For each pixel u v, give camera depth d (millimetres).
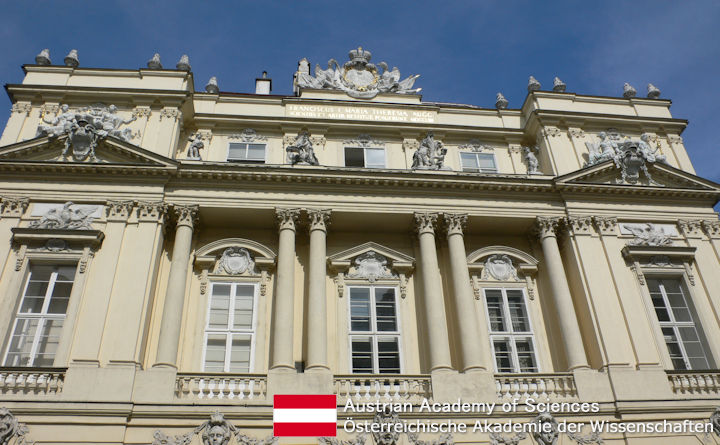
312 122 25047
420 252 22078
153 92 23500
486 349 20844
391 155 25141
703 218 23500
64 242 19500
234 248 21547
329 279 21688
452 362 20547
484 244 23391
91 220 20125
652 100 27484
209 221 21938
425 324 21031
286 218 21344
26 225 19859
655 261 22188
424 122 26094
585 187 23031
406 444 17141
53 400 16344
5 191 20281
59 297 19047
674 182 24297
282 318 19219
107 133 21516
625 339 20016
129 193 20766
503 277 22469
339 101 26172
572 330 20156
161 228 20453
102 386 16844
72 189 20594
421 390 18422
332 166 22484
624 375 19078
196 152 22828
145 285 18906
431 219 22125
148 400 16906
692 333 21250
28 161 20484
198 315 20234
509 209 22688
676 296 22000
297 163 22469
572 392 18828
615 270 21547
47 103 23328
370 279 21766
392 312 21344
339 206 21844
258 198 21562
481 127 25891
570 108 26656
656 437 18109
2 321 18016
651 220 23172
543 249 22312
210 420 16766
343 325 20750
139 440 16328
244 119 24828
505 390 18625
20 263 19000
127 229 20078
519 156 25953
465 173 22703
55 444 15906
